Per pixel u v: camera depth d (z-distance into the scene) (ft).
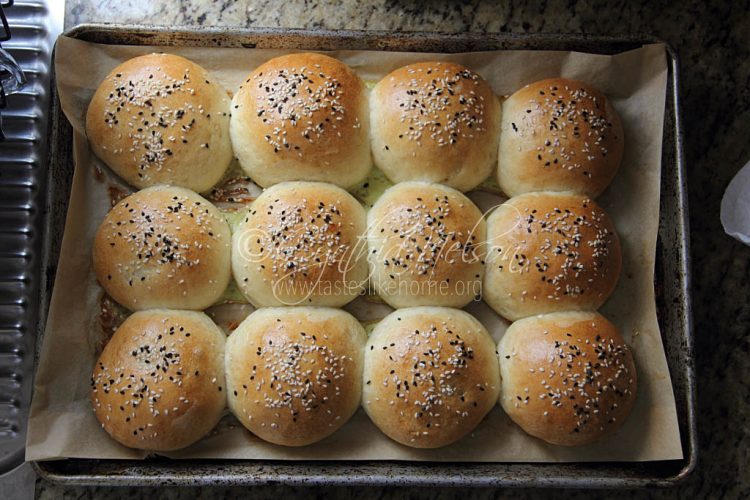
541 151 1.69
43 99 1.83
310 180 1.70
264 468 1.59
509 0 1.88
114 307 1.69
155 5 1.86
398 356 1.58
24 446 1.74
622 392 1.60
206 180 1.71
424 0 1.87
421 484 1.55
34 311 1.77
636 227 1.74
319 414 1.56
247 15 1.85
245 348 1.60
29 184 1.80
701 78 1.88
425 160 1.67
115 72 1.70
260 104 1.67
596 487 1.56
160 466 1.59
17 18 1.85
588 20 1.88
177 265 1.62
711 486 1.75
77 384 1.63
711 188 1.86
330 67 1.70
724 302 1.82
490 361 1.63
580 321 1.64
